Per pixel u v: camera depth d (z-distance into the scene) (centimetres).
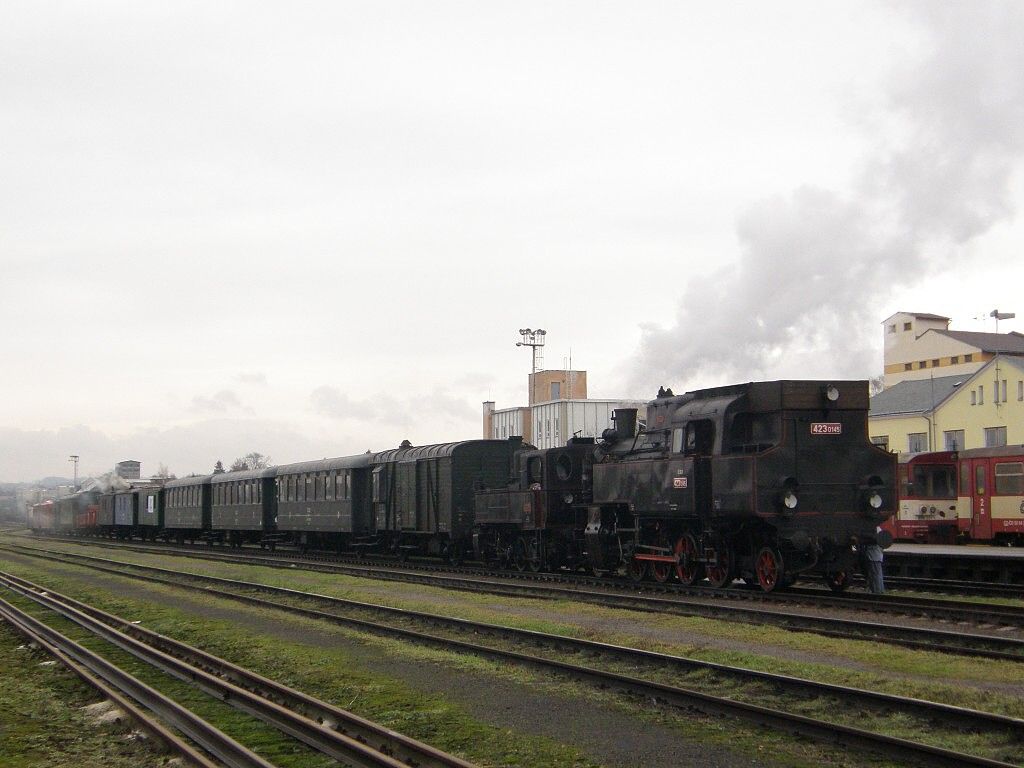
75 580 3341
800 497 2084
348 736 1042
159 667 1551
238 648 1705
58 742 1092
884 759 897
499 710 1134
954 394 5309
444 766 901
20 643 1880
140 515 6831
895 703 1037
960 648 1405
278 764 966
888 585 2525
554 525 2977
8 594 2923
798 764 898
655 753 945
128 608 2431
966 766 838
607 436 2825
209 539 5891
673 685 1237
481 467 3494
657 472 2408
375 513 4000
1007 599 2144
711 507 2253
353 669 1428
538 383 7731
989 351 6338
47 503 10244
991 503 3584
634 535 2608
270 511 4950
